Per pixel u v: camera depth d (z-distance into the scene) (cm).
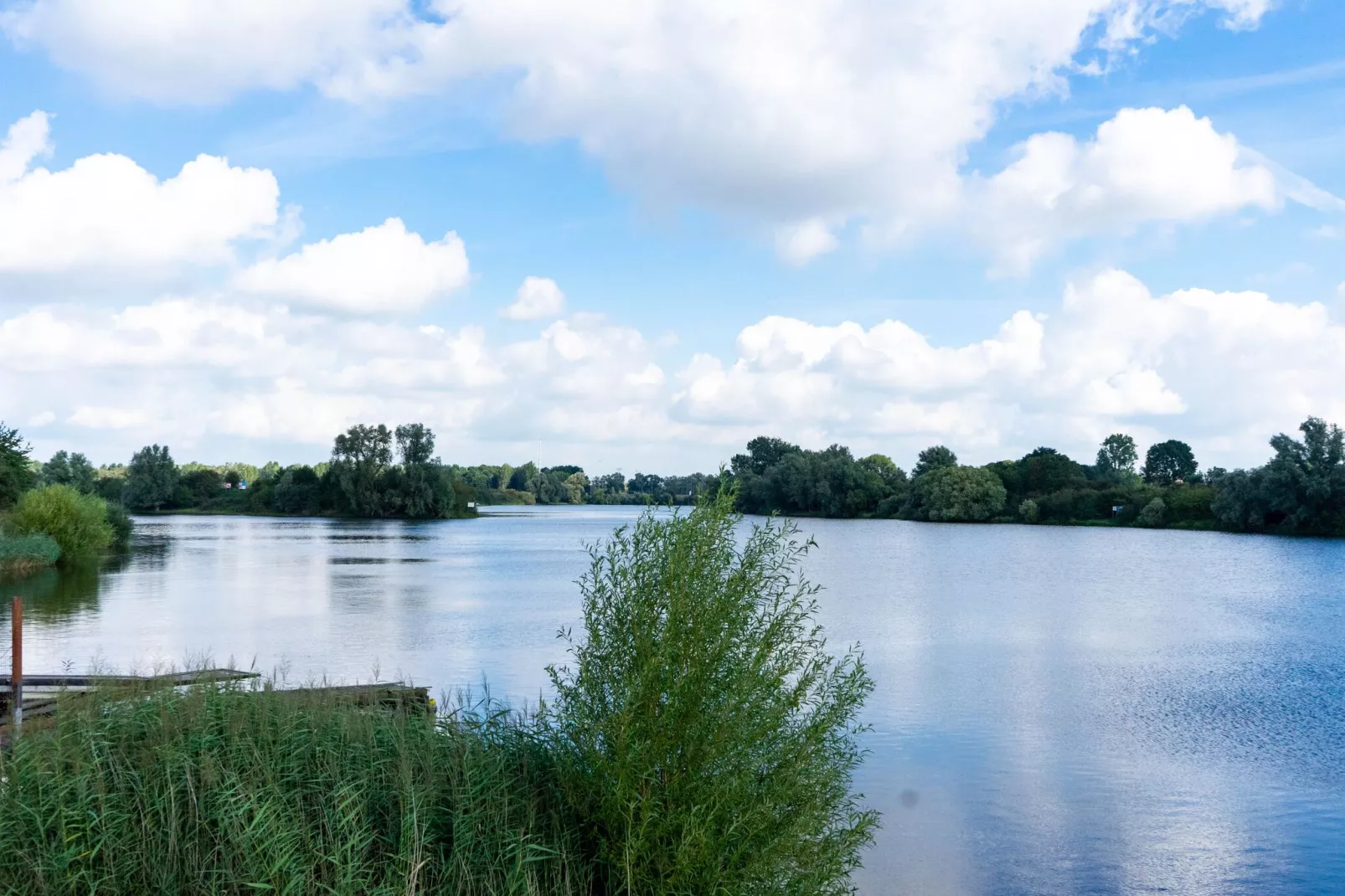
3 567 5331
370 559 6919
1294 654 3131
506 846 771
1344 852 1367
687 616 802
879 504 15888
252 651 2869
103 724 873
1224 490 11425
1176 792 1634
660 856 752
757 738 789
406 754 842
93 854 683
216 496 18450
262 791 754
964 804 1551
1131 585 5484
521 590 4784
